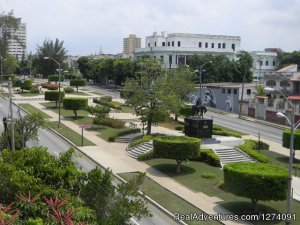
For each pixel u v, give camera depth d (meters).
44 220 14.30
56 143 48.72
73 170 18.56
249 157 41.62
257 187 25.20
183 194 30.72
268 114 73.94
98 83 149.75
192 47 123.88
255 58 131.50
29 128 39.53
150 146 43.47
